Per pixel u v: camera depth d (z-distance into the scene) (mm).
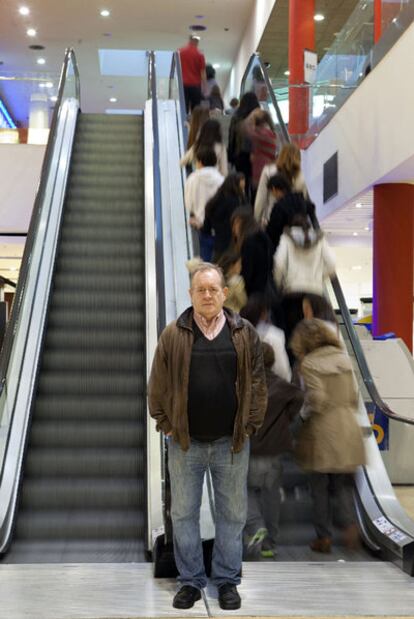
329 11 15664
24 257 6273
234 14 18125
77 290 7148
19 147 13688
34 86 13656
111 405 5781
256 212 6090
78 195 8641
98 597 3393
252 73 10172
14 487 4871
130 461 5301
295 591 3492
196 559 3375
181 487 3342
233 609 3240
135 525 4812
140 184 8938
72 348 6434
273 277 5324
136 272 7441
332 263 5473
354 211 12375
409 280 10406
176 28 18844
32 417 5590
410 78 8711
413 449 6520
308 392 4285
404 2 9086
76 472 5254
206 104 11352
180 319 3299
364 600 3377
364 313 13633
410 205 10312
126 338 6496
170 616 3164
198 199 6684
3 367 5152
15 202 13648
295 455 4289
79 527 4770
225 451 3309
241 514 3371
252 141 7707
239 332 3277
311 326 4434
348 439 4254
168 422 3344
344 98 11578
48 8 17469
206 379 3227
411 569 3740
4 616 3148
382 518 4246
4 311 10164
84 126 10391
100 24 18547
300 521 4301
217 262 5395
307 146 13914
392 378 7566
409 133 8750
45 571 3801
